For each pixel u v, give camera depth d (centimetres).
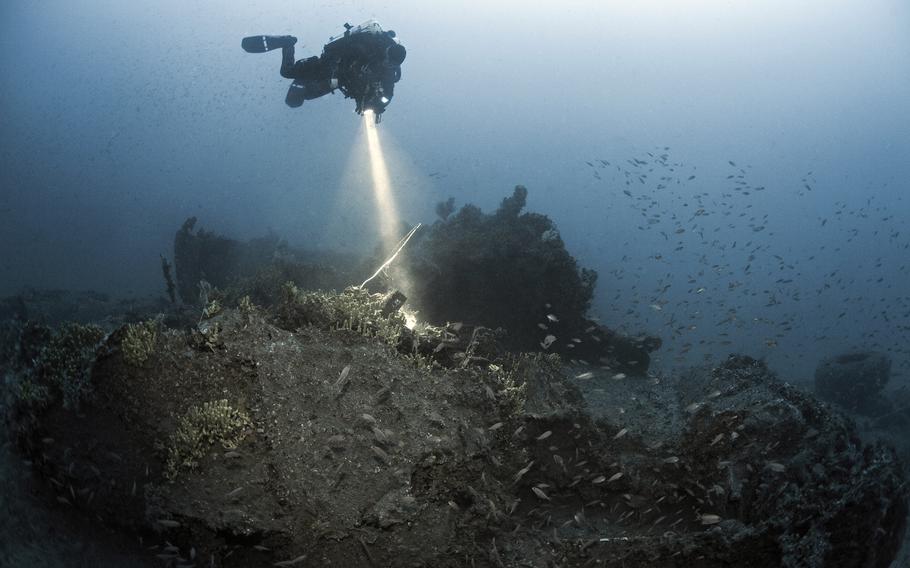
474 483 533
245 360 564
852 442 700
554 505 595
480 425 571
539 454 594
